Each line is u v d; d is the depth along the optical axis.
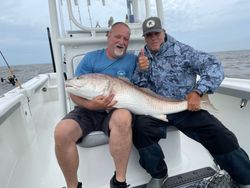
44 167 2.30
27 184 2.03
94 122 1.93
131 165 1.97
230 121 2.47
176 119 1.96
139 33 2.65
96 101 1.80
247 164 1.78
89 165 1.89
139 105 1.88
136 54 2.50
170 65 2.11
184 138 2.78
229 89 2.33
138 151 1.89
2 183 1.89
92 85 1.81
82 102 1.88
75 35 2.54
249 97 2.06
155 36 2.11
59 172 2.20
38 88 4.05
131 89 1.88
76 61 2.49
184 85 2.10
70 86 1.84
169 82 2.12
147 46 2.23
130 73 2.26
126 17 2.79
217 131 1.81
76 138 1.75
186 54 2.07
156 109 1.91
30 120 3.05
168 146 2.05
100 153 1.89
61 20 2.55
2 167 1.94
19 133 2.54
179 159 2.10
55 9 2.37
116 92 1.83
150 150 1.81
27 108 2.99
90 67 2.22
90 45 2.51
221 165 1.85
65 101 2.46
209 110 1.94
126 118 1.71
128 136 1.71
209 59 1.97
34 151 2.68
